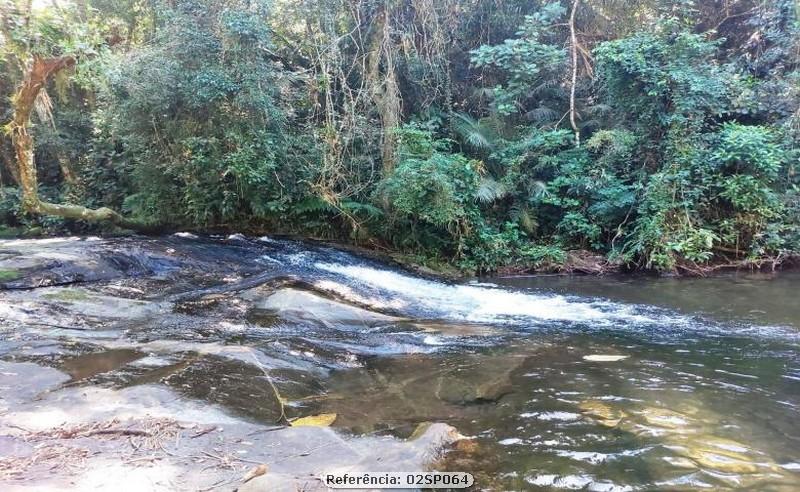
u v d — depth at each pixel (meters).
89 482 2.27
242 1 9.49
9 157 13.07
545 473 2.60
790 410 3.42
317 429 2.96
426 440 2.79
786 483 2.53
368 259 9.19
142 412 3.04
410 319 5.91
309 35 10.80
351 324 5.42
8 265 6.04
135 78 9.26
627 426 3.16
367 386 3.79
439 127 11.34
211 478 2.36
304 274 7.31
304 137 10.13
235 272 7.24
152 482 2.30
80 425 2.85
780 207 9.48
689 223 9.51
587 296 7.45
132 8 11.30
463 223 9.77
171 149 10.23
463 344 4.93
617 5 12.30
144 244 7.74
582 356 4.59
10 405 3.07
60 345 4.17
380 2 10.38
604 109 11.43
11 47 6.28
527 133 11.55
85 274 6.34
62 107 12.80
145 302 5.46
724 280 8.62
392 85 10.25
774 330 5.59
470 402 3.52
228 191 9.98
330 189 9.89
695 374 4.12
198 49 9.13
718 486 2.50
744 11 12.58
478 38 12.55
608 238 10.59
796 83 10.27
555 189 10.61
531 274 9.70
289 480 2.31
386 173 9.92
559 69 12.31
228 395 3.36
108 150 12.20
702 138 9.88
